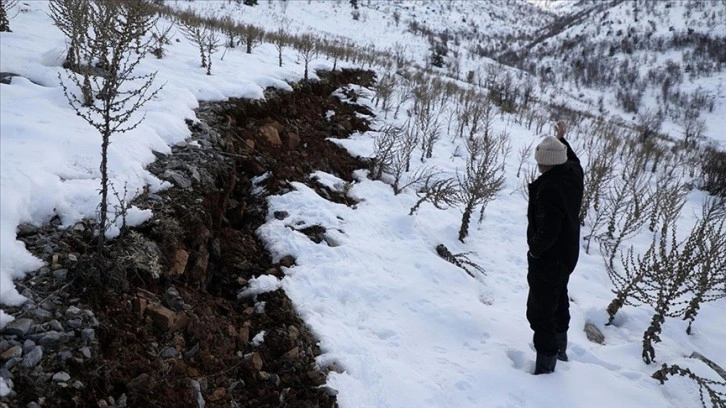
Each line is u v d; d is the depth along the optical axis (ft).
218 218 13.55
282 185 17.38
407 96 36.35
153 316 9.18
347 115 27.89
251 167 17.20
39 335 7.42
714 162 36.37
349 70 37.83
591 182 23.41
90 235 9.73
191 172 13.28
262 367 10.00
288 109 23.24
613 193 28.91
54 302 8.14
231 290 12.33
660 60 235.40
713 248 14.61
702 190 33.65
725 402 10.82
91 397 7.27
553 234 10.68
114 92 9.54
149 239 10.52
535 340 11.53
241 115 19.33
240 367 9.64
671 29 271.28
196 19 35.50
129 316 8.87
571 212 10.89
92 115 13.55
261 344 10.56
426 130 30.27
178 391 8.25
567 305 12.14
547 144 10.94
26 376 6.87
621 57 247.91
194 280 11.45
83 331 7.87
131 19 10.78
